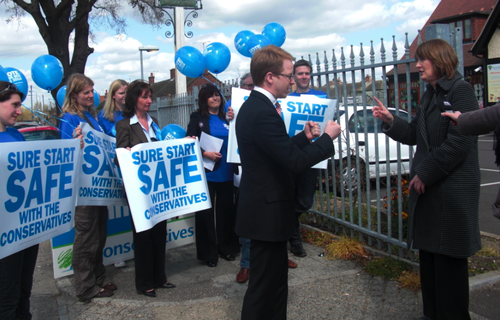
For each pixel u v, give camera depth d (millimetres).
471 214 2391
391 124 2822
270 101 2271
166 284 3615
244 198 2312
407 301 3094
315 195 4898
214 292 3506
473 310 2938
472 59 21188
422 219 2555
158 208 3381
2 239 2342
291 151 2125
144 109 3463
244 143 2287
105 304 3338
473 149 2420
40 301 3498
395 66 3463
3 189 2363
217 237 4297
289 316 2986
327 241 4426
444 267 2455
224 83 6422
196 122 4070
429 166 2404
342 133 4816
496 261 3656
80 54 13047
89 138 3350
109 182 3508
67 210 2883
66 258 3871
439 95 2459
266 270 2297
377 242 4148
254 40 4227
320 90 4504
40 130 5840
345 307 3074
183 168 3568
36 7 12086
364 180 4906
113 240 4148
